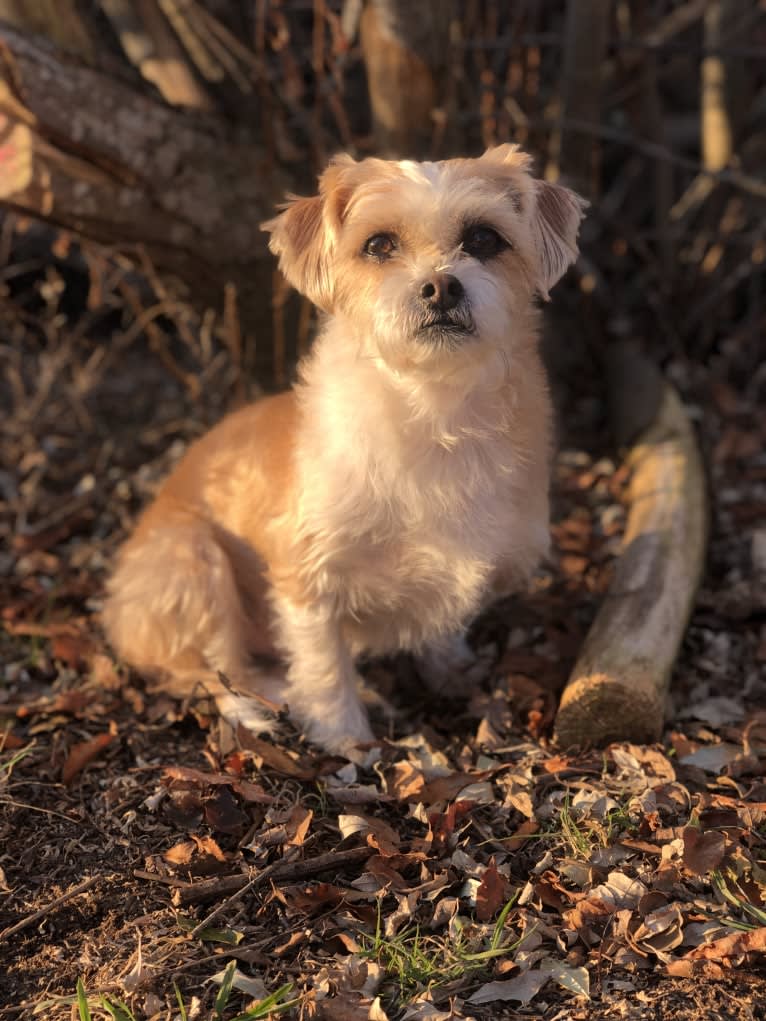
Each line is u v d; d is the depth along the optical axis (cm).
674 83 221
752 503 151
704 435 160
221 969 103
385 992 102
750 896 106
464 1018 100
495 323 112
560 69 177
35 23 142
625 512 149
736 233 180
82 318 179
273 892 108
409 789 115
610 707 118
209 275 150
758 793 114
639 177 200
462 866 109
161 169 142
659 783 114
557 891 107
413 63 143
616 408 161
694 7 180
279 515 120
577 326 178
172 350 184
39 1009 101
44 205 139
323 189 118
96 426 168
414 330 111
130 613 125
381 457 115
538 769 118
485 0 173
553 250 119
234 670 127
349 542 117
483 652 134
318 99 150
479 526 118
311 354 123
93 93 138
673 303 178
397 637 126
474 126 166
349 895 107
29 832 112
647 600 126
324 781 117
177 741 122
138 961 103
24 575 144
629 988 101
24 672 131
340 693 122
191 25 154
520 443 118
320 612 120
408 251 114
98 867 110
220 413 167
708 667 129
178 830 113
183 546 124
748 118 186
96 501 156
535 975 102
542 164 168
